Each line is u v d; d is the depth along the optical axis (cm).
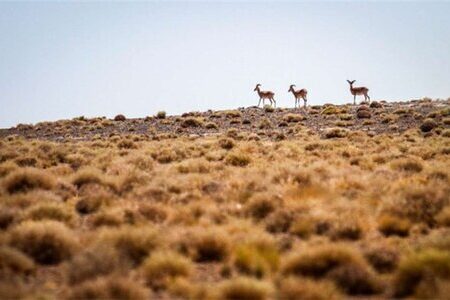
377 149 9700
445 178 6353
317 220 4291
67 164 8500
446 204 4803
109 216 4362
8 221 4188
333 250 3253
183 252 3597
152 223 4316
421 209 4659
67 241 3603
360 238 4003
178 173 7212
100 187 5834
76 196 5731
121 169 7312
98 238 3747
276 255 3422
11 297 2645
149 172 7350
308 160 8444
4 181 5756
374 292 2934
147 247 3531
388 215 4444
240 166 8194
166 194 5516
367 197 5334
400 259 3391
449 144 10312
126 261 3200
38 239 3541
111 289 2698
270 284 2895
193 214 4622
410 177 6288
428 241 3625
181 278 2956
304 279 2912
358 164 8200
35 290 2859
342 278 2984
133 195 5556
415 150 9431
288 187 5819
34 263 3362
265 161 8362
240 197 5325
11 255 3175
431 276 2883
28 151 9700
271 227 4319
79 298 2669
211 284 3014
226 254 3572
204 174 6975
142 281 2961
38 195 5088
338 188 5850
